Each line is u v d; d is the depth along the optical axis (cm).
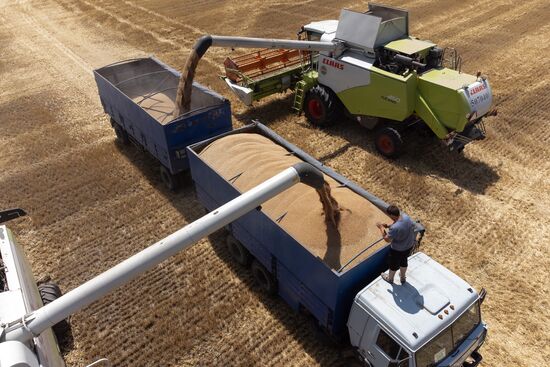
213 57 1886
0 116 1534
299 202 796
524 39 1928
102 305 859
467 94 1052
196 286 888
